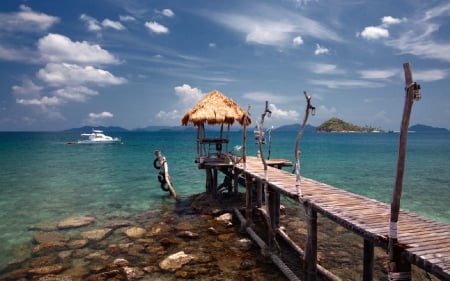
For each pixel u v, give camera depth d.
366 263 9.14
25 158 56.69
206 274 11.59
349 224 8.19
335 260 12.72
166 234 16.08
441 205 22.95
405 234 7.34
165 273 11.70
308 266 10.19
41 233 16.11
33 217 19.64
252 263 12.37
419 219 8.71
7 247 14.54
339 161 52.81
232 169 21.38
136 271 11.70
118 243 14.80
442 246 6.57
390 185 30.86
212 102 21.45
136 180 33.66
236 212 19.08
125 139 162.62
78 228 17.27
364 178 35.06
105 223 18.16
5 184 31.16
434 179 33.69
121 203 23.41
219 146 22.33
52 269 12.04
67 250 13.98
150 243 14.76
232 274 11.59
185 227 17.08
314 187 12.77
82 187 29.69
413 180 33.09
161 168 26.84
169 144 108.75
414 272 11.55
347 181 33.16
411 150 78.19
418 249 6.40
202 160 21.44
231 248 14.02
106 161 52.09
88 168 43.19
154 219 18.97
